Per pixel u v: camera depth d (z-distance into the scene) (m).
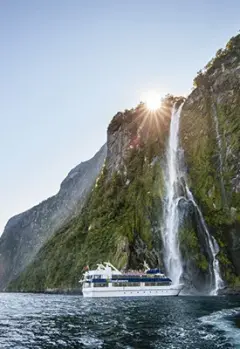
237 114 92.44
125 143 137.88
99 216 121.06
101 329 32.19
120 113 154.88
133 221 101.44
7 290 163.12
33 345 26.33
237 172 82.25
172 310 45.41
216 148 92.81
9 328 34.47
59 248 126.88
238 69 100.12
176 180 98.94
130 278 74.75
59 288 109.38
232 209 79.69
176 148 108.31
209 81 109.06
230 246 78.88
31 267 148.38
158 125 124.94
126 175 124.88
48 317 43.28
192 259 82.69
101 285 74.88
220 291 76.38
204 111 105.44
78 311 48.47
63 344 26.41
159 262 89.75
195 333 29.11
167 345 25.08
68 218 186.25
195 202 89.31
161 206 97.25
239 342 25.70
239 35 109.56
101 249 103.06
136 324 34.34
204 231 84.19
